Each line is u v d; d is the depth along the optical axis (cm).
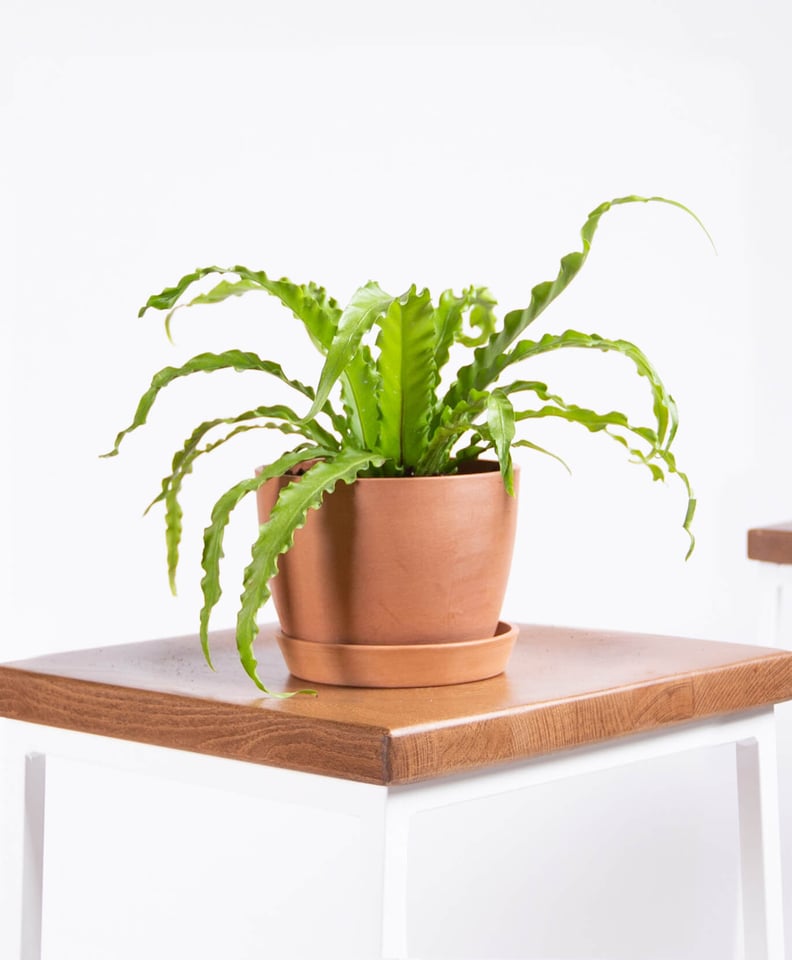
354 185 249
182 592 244
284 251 245
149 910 238
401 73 251
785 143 268
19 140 229
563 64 259
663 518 266
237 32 241
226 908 240
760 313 269
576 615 265
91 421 236
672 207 264
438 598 122
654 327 265
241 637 113
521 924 245
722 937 250
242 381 245
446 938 241
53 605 234
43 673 128
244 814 240
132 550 240
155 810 238
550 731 114
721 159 267
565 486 265
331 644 123
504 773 114
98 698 122
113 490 238
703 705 129
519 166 258
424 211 253
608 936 248
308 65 246
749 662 135
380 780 102
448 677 122
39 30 229
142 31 235
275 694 113
